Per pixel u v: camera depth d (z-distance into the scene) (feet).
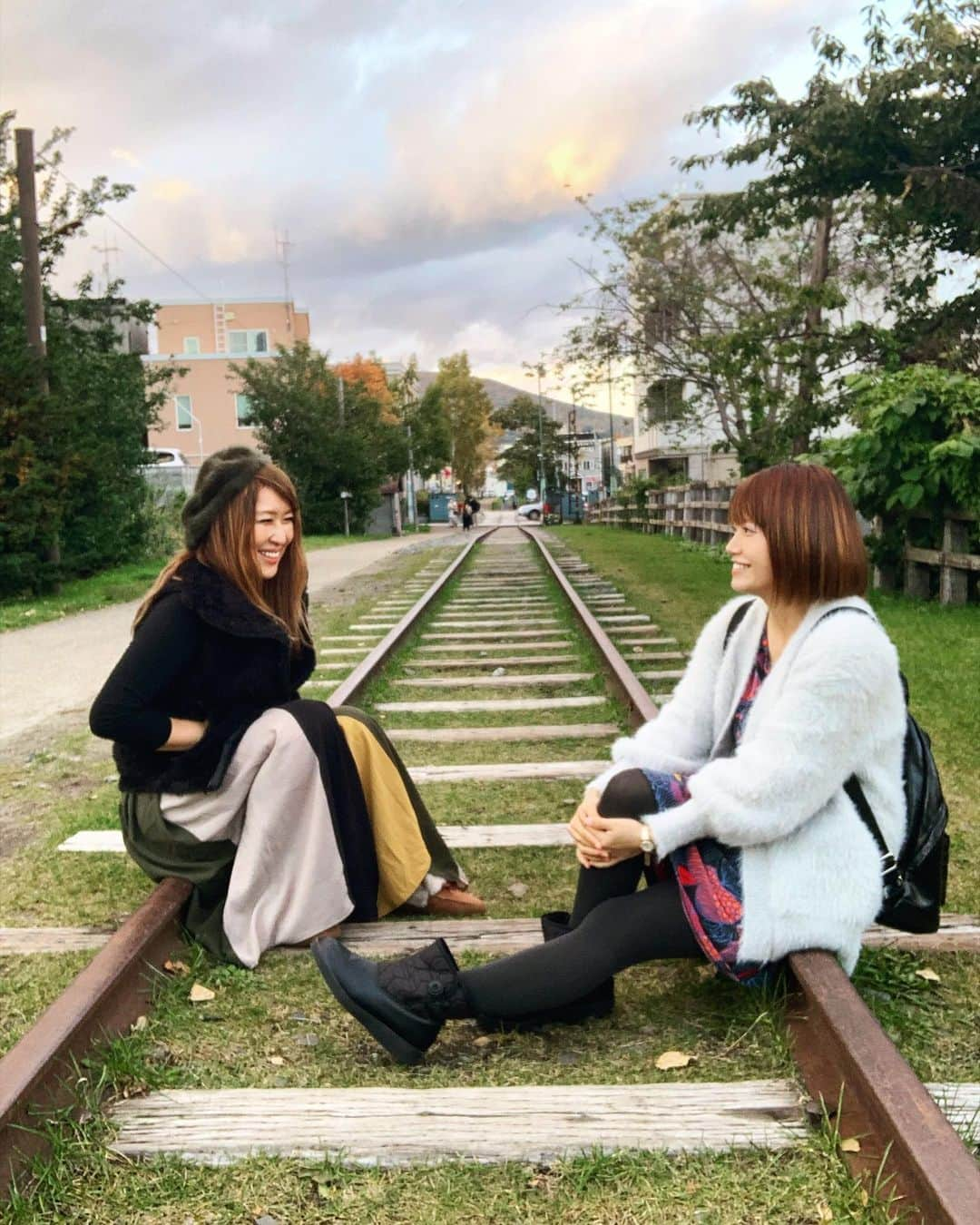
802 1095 7.43
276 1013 9.12
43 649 34.06
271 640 10.05
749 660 8.66
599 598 38.04
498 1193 6.61
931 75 38.88
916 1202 5.82
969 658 22.63
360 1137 7.12
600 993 8.82
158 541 68.18
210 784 9.87
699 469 122.11
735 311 68.08
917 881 8.27
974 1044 8.29
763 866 7.93
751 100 43.04
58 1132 7.05
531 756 18.06
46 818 15.43
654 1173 6.72
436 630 32.42
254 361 130.52
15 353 48.21
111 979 8.48
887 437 31.42
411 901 11.03
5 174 56.80
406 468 167.63
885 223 49.03
